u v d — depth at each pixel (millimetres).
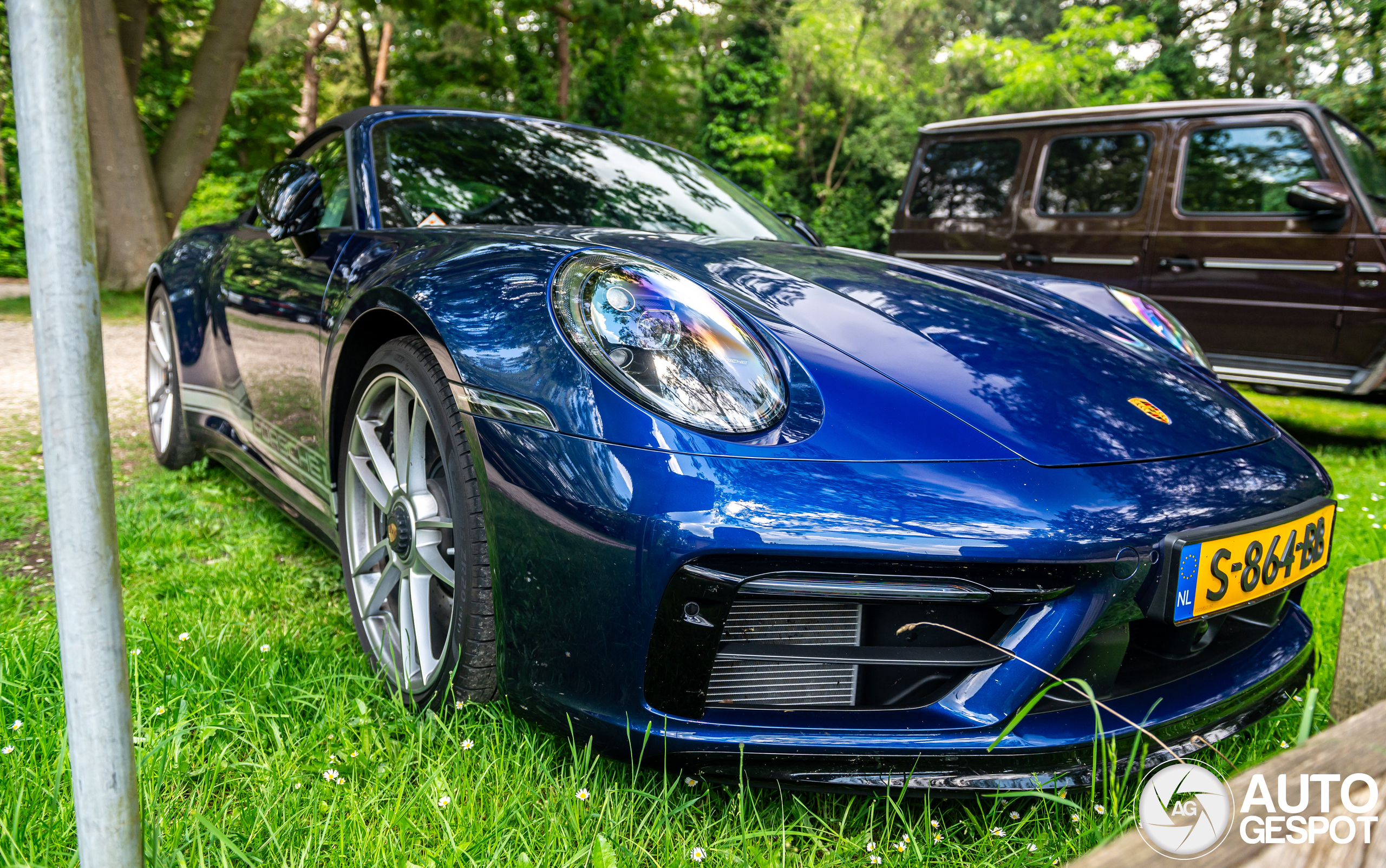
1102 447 1358
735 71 19438
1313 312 4617
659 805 1240
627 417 1216
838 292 1690
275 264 2287
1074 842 1216
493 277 1479
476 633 1406
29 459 3172
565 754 1350
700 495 1154
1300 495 1477
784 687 1239
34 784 1167
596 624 1214
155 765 1213
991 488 1221
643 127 23984
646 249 1764
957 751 1195
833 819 1275
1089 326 1907
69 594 711
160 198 10539
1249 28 17250
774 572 1159
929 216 6109
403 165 2230
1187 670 1415
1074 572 1207
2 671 1438
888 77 23562
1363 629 1107
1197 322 5023
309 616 1934
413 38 21453
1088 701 1286
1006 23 30859
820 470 1193
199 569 2201
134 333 6988
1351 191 4496
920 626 1237
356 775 1292
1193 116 5043
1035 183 5598
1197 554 1292
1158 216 5098
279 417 2193
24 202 662
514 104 22328
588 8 15008
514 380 1322
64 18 638
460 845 1114
